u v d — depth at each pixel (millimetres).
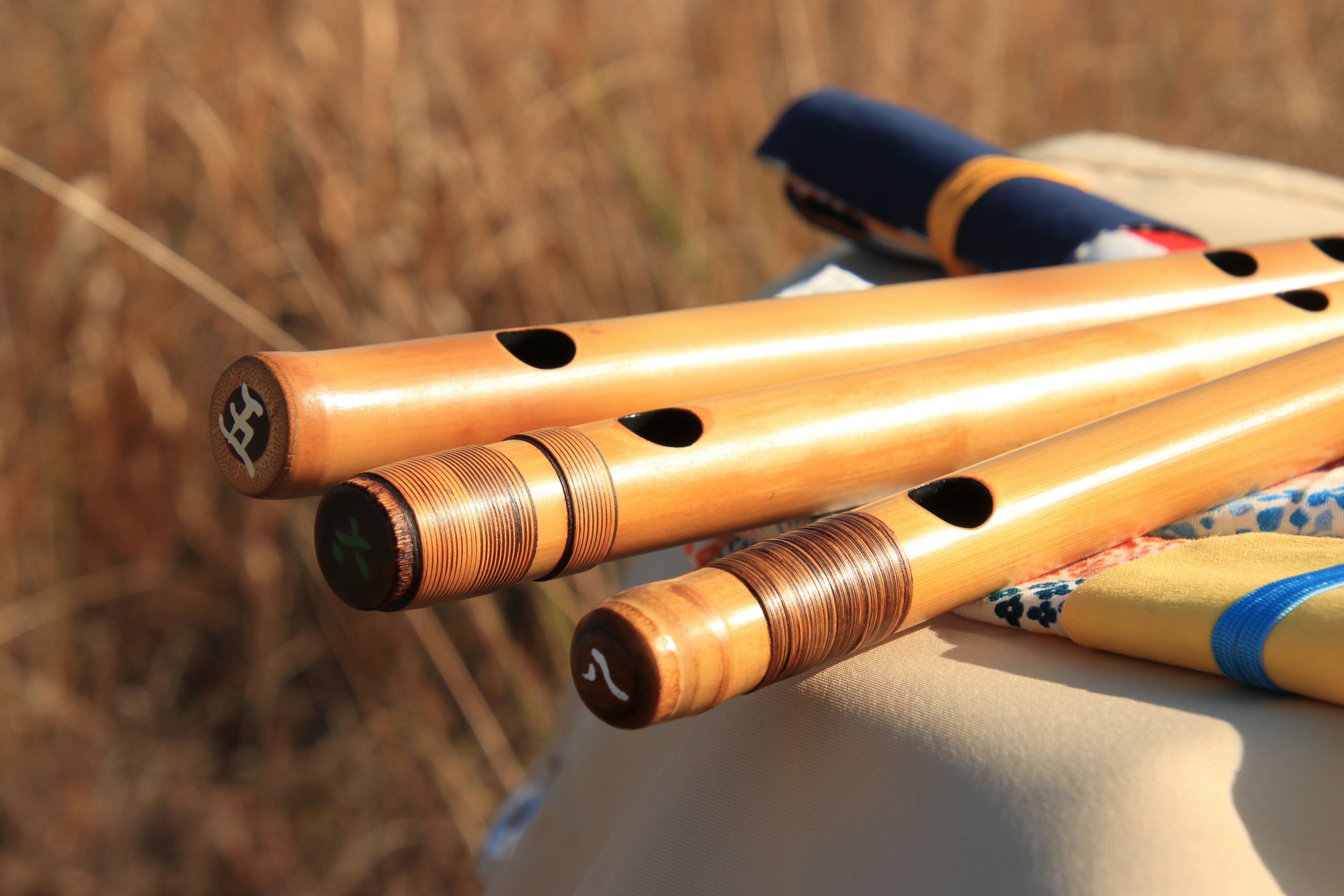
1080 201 533
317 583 865
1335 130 1292
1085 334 409
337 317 803
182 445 849
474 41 951
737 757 361
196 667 894
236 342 860
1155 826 313
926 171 573
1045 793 321
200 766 854
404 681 874
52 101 860
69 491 842
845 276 486
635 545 350
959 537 348
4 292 837
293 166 907
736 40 1057
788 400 371
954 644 361
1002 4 1155
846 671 357
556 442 343
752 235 1003
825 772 347
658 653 310
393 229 854
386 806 865
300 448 344
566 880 467
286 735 865
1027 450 370
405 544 321
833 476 369
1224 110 1310
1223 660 334
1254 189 663
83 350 832
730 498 357
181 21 883
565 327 387
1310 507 377
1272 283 464
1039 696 340
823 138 609
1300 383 388
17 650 839
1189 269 464
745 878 351
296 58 893
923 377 385
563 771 485
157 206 859
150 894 816
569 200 935
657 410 364
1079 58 1222
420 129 884
